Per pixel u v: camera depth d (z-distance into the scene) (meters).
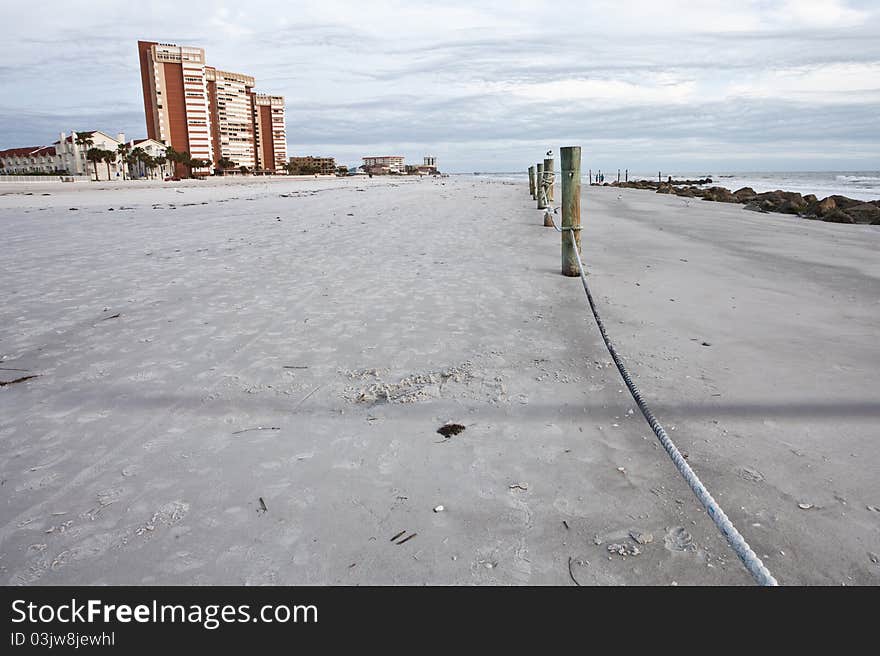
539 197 15.45
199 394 3.58
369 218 13.89
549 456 2.77
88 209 18.12
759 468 2.61
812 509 2.31
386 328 4.85
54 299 5.97
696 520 2.27
